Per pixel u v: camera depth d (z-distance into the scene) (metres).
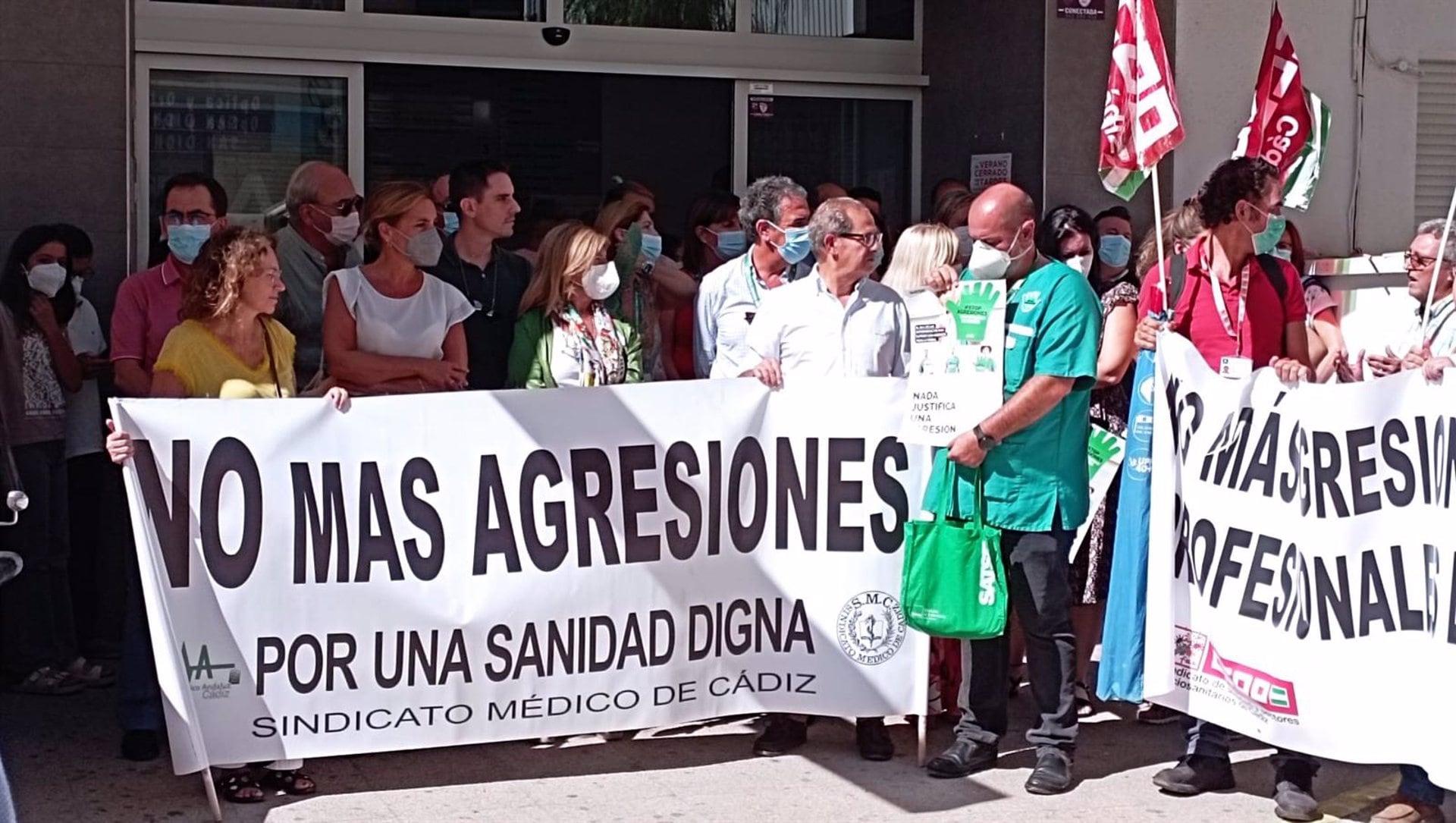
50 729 6.13
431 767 5.77
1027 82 8.30
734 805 5.39
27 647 6.60
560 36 8.41
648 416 5.63
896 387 5.72
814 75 8.80
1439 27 8.91
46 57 6.86
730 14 8.70
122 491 6.70
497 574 5.50
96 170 6.95
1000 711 5.74
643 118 8.66
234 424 5.28
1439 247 5.60
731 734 6.19
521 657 5.54
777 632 5.78
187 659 5.25
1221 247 5.54
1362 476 5.14
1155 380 5.47
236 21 7.93
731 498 5.72
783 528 5.77
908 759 5.91
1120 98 5.84
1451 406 4.93
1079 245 6.75
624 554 5.62
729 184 8.76
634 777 5.67
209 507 5.26
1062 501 5.51
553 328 5.95
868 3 8.90
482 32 8.32
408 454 5.42
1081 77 8.23
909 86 8.95
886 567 5.77
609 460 5.59
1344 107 8.85
